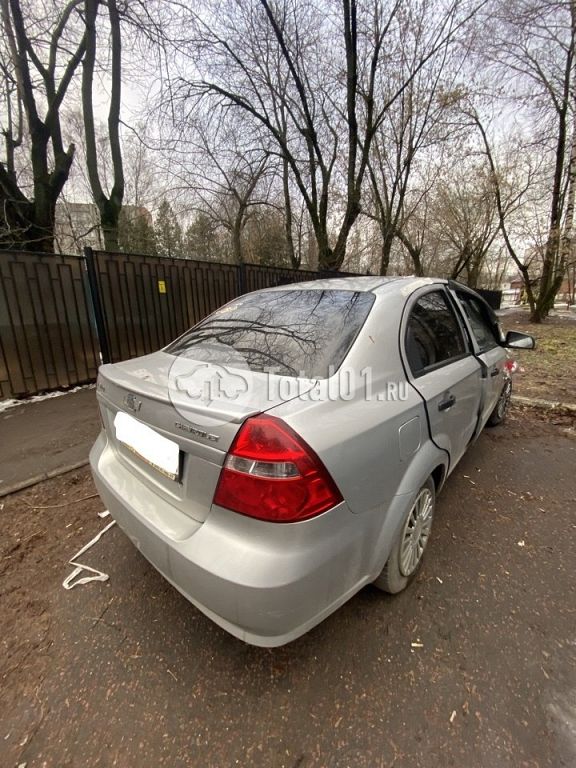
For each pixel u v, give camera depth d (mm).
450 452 2121
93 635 1652
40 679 1471
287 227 14133
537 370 6492
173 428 1392
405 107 9875
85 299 5133
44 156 7762
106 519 2441
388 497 1536
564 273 14039
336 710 1357
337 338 1694
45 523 2408
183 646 1601
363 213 12023
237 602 1209
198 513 1368
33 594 1867
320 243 10078
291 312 2008
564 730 1281
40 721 1332
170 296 6047
